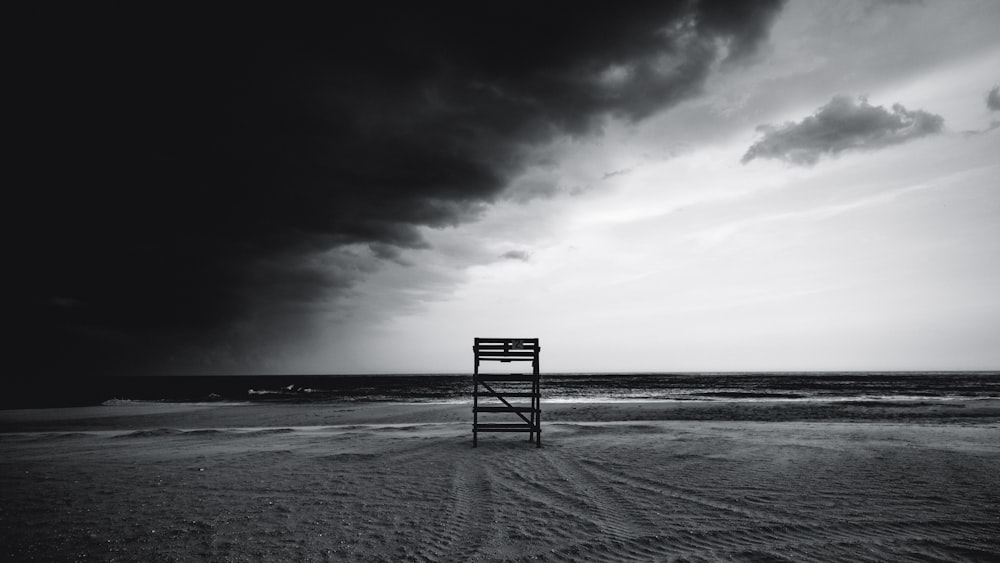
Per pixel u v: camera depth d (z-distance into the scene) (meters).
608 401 41.00
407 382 118.12
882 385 71.19
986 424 19.64
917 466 9.84
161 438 16.30
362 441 14.55
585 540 5.65
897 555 5.14
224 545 5.61
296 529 6.16
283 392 65.25
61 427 22.03
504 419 23.20
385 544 5.59
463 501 7.46
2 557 5.32
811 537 5.69
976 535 5.73
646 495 7.71
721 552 5.24
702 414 25.11
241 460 11.17
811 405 30.03
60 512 7.02
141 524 6.43
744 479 8.79
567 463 10.52
